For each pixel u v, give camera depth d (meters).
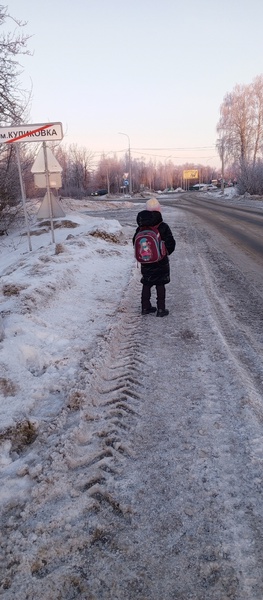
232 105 57.12
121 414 3.11
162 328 5.03
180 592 1.74
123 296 6.44
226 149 60.06
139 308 5.96
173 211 29.28
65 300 5.98
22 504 2.25
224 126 58.91
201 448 2.67
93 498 2.28
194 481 2.38
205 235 15.41
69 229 14.69
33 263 7.66
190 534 2.02
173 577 1.80
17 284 5.89
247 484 2.34
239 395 3.28
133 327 5.11
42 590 1.77
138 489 2.34
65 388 3.47
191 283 7.47
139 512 2.17
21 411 3.08
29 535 2.04
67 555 1.93
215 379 3.60
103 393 3.45
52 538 2.02
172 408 3.17
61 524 2.11
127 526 2.09
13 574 1.85
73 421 3.01
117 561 1.89
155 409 3.17
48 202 10.36
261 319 5.50
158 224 5.30
